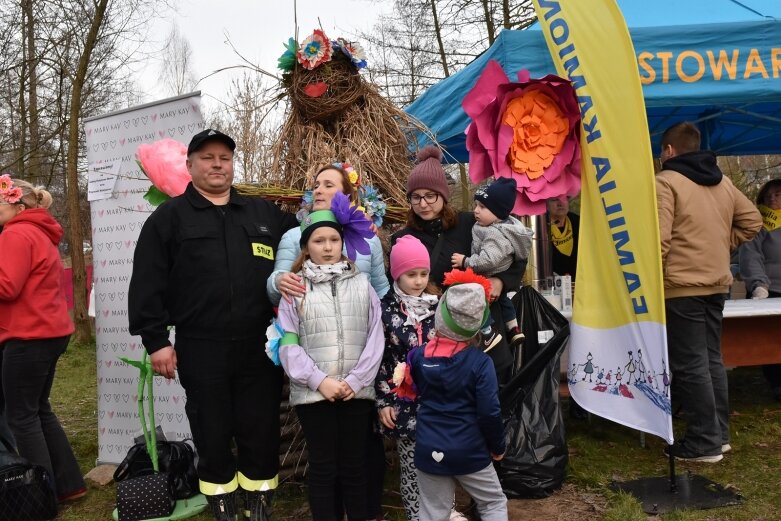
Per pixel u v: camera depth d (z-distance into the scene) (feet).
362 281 8.46
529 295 11.33
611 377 10.25
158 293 8.41
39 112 36.73
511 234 9.35
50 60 34.55
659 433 9.57
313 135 10.99
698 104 12.16
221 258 8.43
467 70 14.60
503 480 10.12
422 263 8.59
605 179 10.07
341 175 9.10
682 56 11.91
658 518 9.25
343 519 9.00
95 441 15.26
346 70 10.94
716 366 11.77
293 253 8.71
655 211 9.37
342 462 8.26
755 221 11.60
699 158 11.19
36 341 10.53
